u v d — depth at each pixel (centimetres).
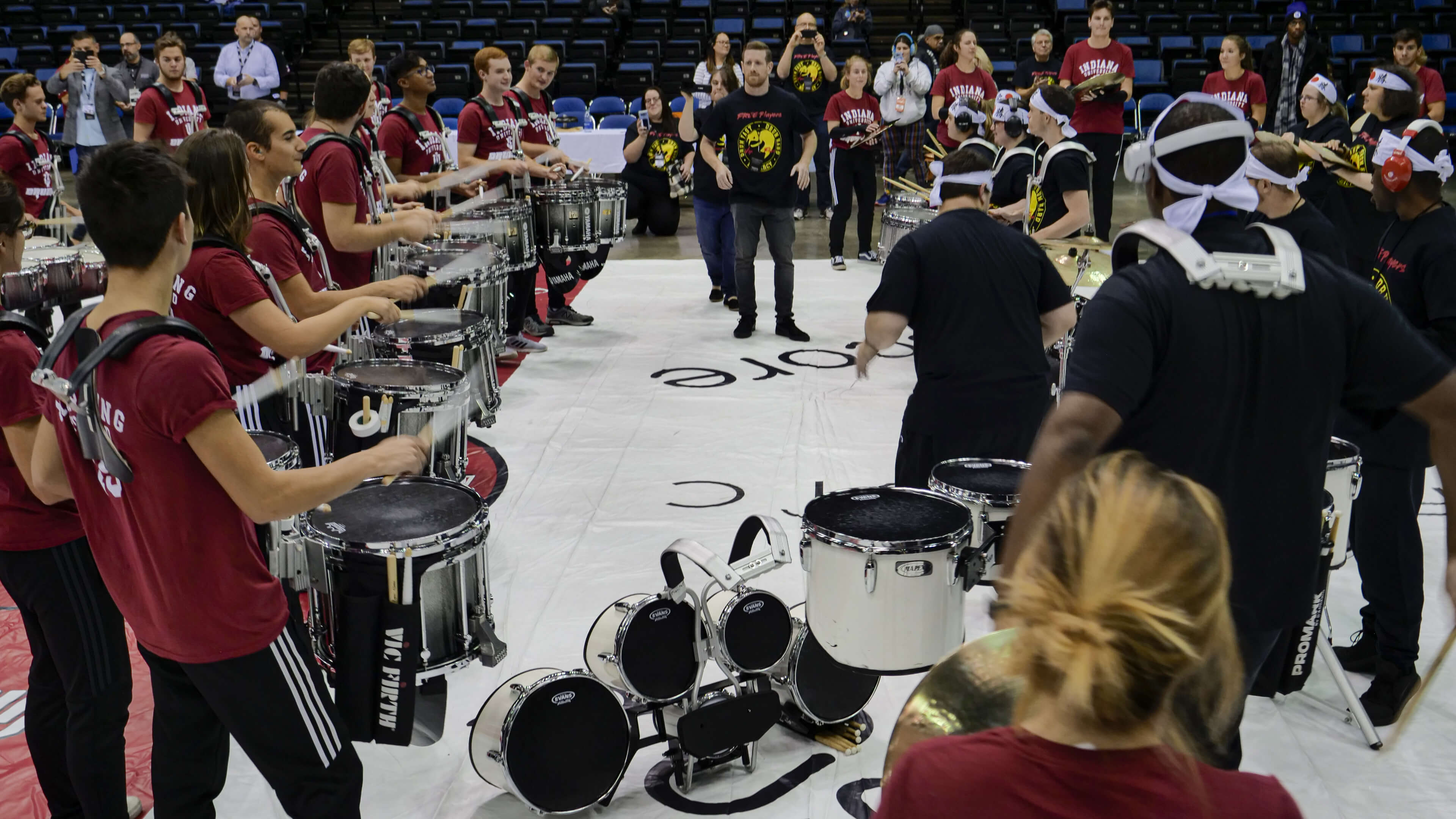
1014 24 1694
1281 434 199
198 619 202
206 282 296
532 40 1708
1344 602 382
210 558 200
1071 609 103
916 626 257
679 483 491
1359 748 300
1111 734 104
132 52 1329
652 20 1738
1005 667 120
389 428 374
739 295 734
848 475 498
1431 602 377
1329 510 258
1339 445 294
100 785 245
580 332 759
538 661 342
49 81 1305
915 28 1759
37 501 232
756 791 282
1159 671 100
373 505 286
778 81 1223
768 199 709
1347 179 566
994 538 286
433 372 404
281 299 313
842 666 266
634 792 283
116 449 192
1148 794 102
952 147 834
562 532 439
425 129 611
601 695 267
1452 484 198
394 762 297
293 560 271
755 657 282
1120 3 1745
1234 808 103
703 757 276
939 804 107
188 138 294
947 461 326
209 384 189
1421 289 322
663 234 1152
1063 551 106
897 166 1072
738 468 509
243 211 301
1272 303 195
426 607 268
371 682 263
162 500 195
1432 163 314
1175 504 105
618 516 454
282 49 1703
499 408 563
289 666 213
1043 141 564
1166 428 200
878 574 253
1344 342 199
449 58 1659
